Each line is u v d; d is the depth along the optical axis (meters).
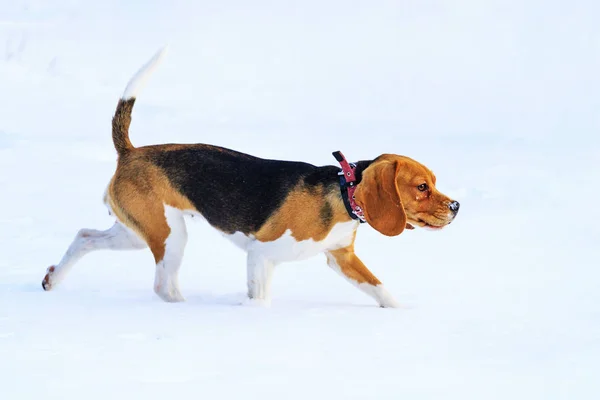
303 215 8.54
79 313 7.66
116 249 9.38
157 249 8.97
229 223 8.84
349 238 8.84
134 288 9.36
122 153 9.17
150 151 9.12
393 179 8.24
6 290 9.04
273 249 8.62
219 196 8.81
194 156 8.99
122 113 9.18
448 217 8.49
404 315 8.08
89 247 9.32
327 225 8.55
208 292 9.34
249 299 8.59
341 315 8.01
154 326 7.26
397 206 8.23
